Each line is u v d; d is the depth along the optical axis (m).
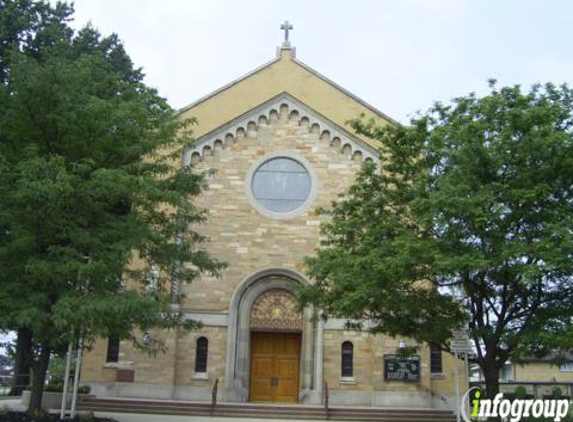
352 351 29.16
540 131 17.86
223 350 29.08
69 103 18.48
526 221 18.25
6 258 17.84
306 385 28.75
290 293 30.06
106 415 24.02
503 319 19.16
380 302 19.62
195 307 29.42
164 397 28.16
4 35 31.30
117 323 18.61
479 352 19.75
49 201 17.31
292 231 30.36
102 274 17.92
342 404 28.44
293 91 35.72
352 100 35.34
